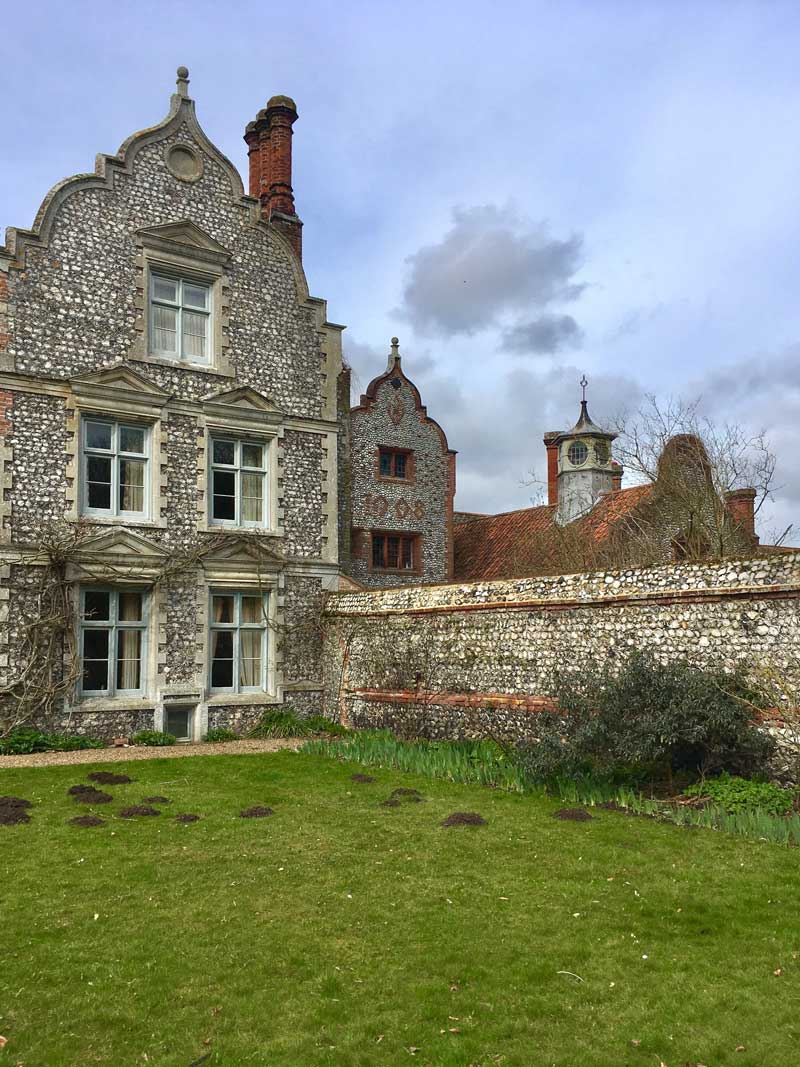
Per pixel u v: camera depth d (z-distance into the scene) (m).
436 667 16.02
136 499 16.53
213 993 5.33
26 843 8.59
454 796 11.05
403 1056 4.63
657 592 12.46
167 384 16.84
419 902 6.98
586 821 9.63
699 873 7.69
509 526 28.47
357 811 10.18
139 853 8.30
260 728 17.33
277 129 21.69
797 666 10.83
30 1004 5.16
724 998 5.27
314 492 18.83
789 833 8.80
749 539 22.95
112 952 5.92
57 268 15.70
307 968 5.70
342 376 23.14
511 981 5.52
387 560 24.28
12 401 15.05
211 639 17.33
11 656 14.69
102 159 16.36
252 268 18.28
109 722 15.70
